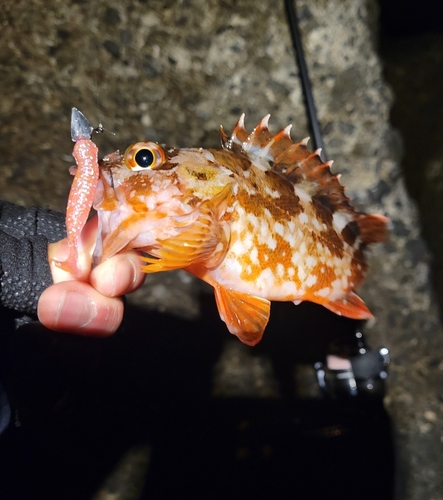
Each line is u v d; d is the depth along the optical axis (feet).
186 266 0.62
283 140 0.72
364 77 1.10
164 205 0.58
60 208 1.26
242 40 1.05
